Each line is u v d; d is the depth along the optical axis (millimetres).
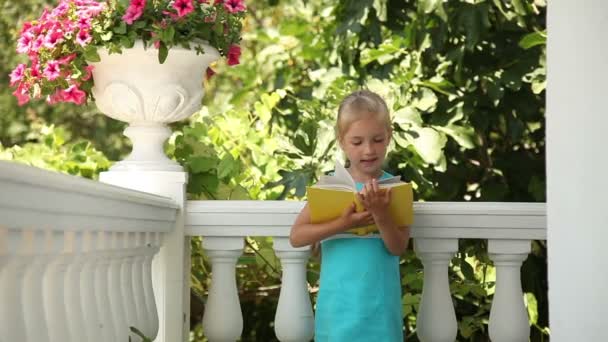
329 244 3533
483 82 5707
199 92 4004
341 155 5031
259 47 10547
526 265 5184
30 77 3814
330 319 3486
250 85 6934
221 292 4020
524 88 5734
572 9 2777
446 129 5344
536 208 3850
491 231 3867
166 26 3768
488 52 5676
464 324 4863
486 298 5051
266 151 5418
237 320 4016
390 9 5852
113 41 3748
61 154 5820
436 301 3900
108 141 10984
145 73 3855
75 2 3857
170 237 3984
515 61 5559
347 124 3412
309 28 6777
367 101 3412
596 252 2754
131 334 3520
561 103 2789
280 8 10523
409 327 5137
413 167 5121
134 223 3379
